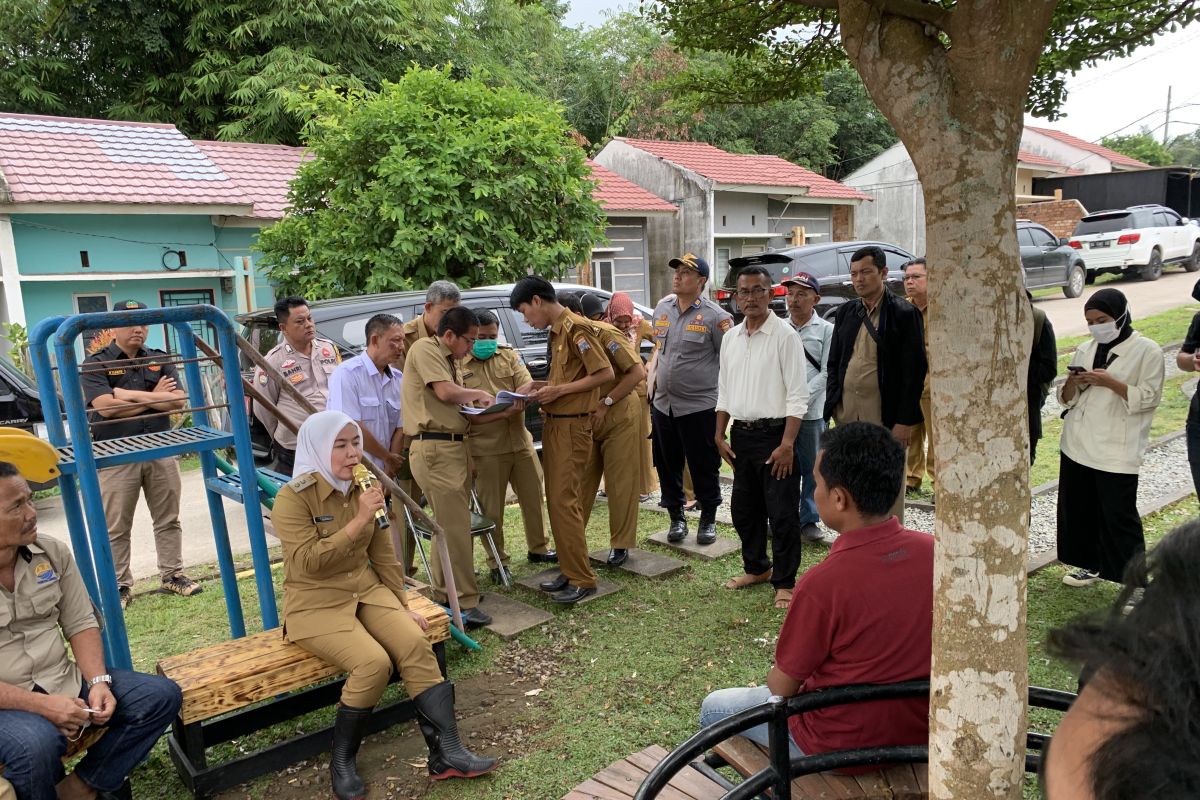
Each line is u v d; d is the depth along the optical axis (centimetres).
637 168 1812
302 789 298
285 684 295
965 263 140
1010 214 141
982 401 142
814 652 204
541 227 966
